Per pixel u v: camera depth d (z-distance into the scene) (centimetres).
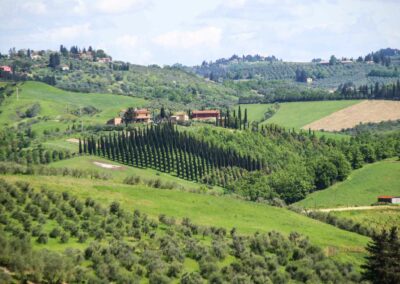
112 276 13975
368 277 16800
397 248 16812
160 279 14188
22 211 17138
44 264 13150
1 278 12281
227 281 15238
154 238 17112
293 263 17250
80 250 15025
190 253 16700
